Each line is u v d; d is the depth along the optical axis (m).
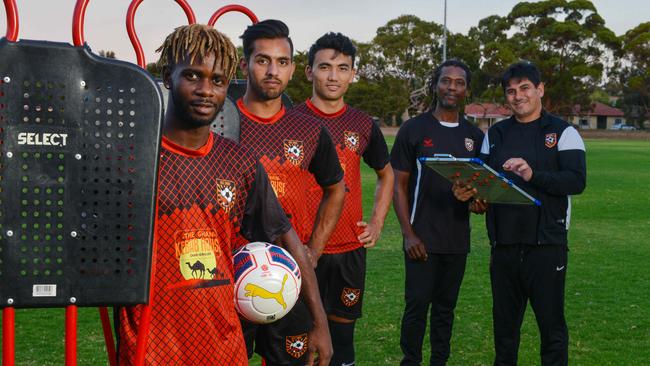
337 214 3.73
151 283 2.10
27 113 1.94
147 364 2.30
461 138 4.98
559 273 4.33
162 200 2.33
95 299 2.04
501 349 4.55
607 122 113.31
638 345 5.69
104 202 2.02
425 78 76.19
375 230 4.36
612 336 5.94
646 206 16.22
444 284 4.93
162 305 2.33
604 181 22.98
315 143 3.68
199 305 2.37
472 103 83.38
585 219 14.01
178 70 2.27
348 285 4.35
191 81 2.26
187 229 2.36
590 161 34.47
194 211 2.38
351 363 4.46
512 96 4.42
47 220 1.98
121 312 2.31
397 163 4.98
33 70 1.93
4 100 1.92
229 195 2.47
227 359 2.44
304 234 3.77
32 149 1.95
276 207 2.70
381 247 10.48
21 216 1.96
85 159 2.00
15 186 1.94
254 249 2.73
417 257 4.81
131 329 2.30
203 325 2.38
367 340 5.79
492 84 82.00
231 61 2.29
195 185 2.39
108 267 2.04
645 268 8.99
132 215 2.05
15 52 1.92
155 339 2.32
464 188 4.39
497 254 4.47
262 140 3.61
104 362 5.13
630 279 8.30
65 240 2.00
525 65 4.41
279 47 3.51
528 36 83.00
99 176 2.01
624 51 83.88
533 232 4.30
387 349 5.55
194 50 2.22
